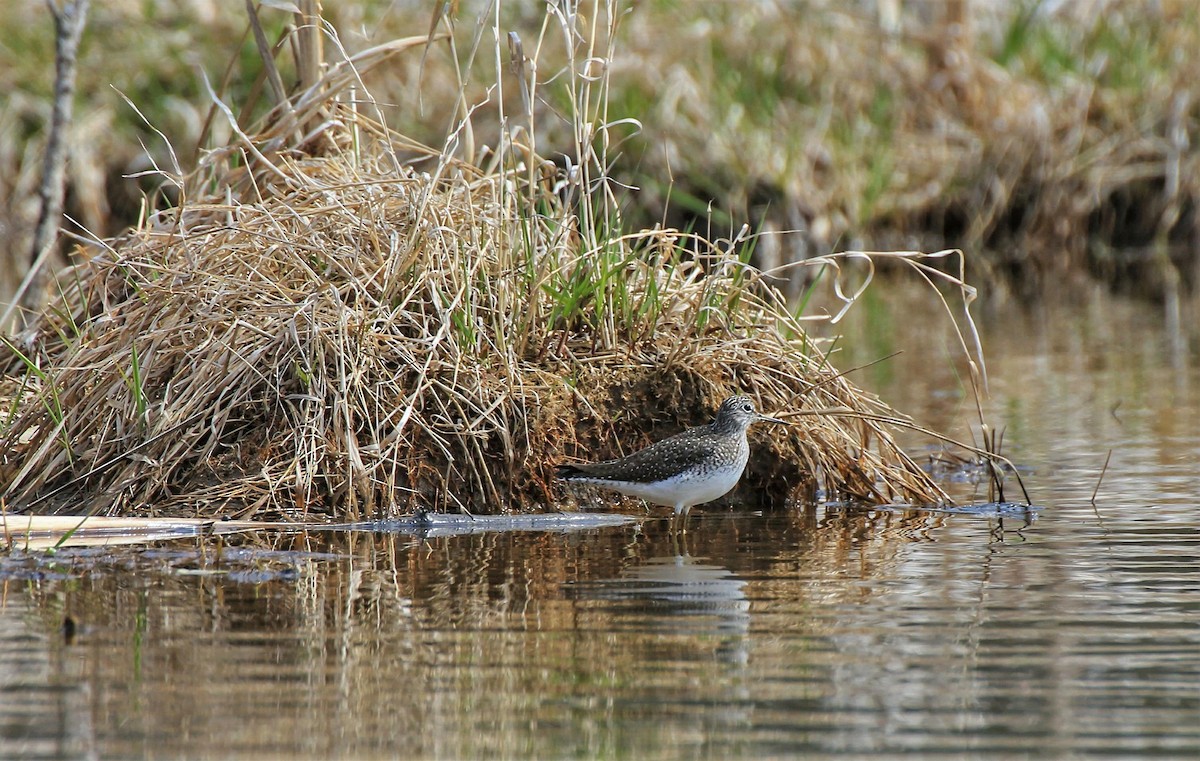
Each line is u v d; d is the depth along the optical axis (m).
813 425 12.68
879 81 32.69
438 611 8.70
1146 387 17.83
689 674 7.52
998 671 7.52
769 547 10.55
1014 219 32.66
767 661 7.71
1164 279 28.92
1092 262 31.52
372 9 29.75
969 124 32.88
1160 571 9.57
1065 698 7.12
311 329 11.76
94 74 30.08
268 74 14.30
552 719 6.92
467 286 12.22
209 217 13.59
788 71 32.22
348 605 8.83
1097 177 32.31
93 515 11.16
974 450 12.29
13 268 26.61
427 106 29.09
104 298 12.68
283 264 12.60
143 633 8.24
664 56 30.72
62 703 7.14
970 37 32.84
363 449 11.54
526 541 10.76
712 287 13.02
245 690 7.31
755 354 13.09
